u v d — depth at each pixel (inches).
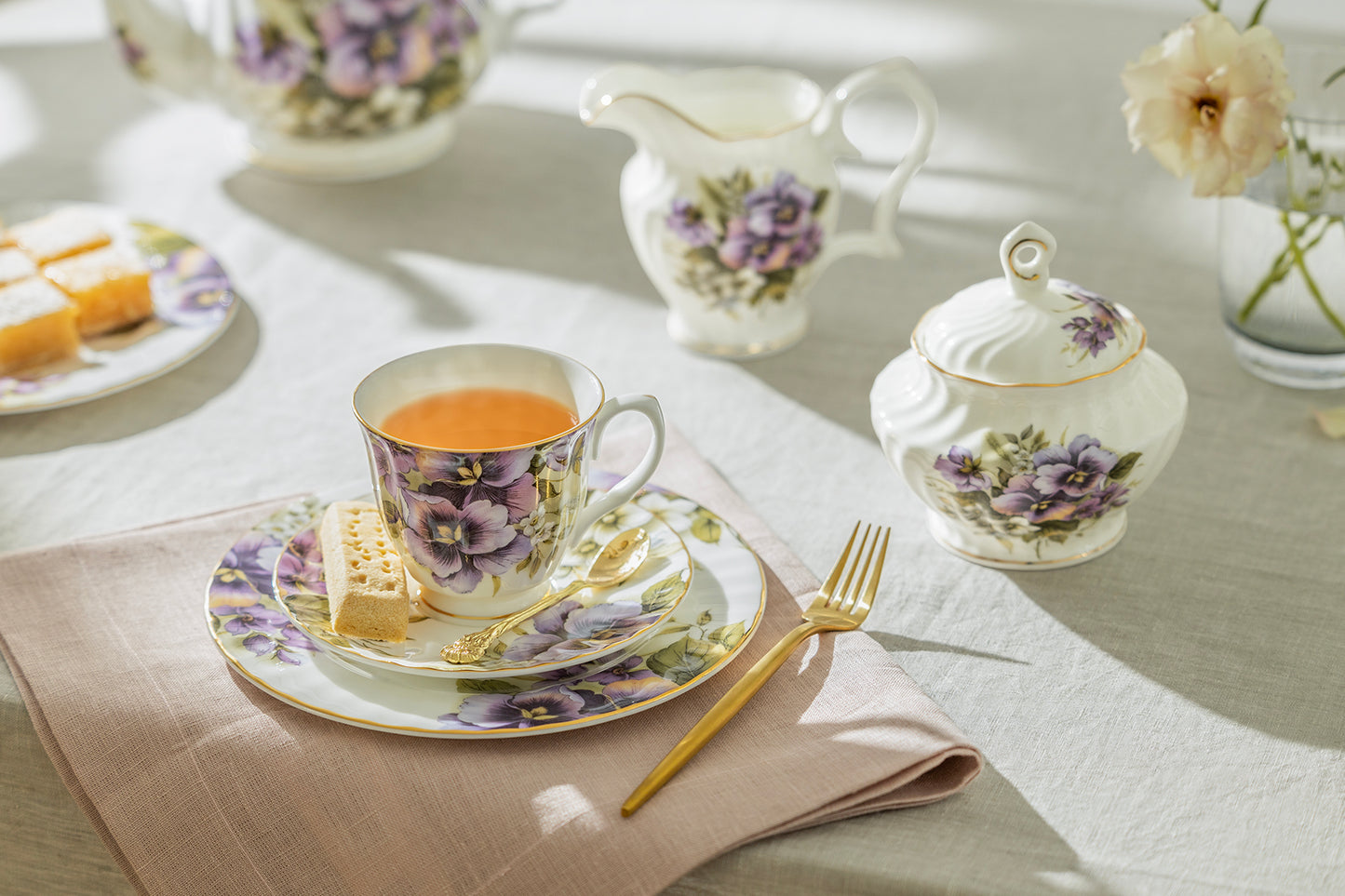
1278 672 42.0
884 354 50.8
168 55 55.6
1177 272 53.2
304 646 41.4
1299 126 46.2
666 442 46.9
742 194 48.9
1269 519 45.3
